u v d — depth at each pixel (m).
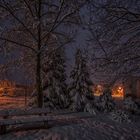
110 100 17.95
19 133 9.54
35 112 11.57
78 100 17.38
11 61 13.97
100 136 10.23
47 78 17.86
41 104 13.66
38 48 13.41
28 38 14.42
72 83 18.30
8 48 13.73
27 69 15.53
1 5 12.02
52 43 14.61
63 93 17.97
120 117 13.36
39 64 13.52
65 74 18.73
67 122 12.00
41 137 9.24
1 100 23.86
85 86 17.86
